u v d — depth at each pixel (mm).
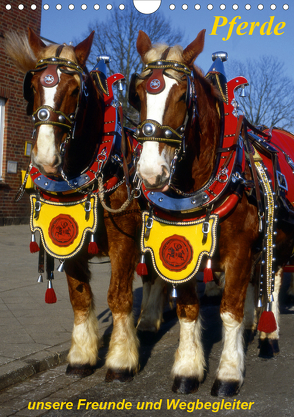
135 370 3361
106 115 3309
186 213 2938
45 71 2781
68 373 3375
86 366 3387
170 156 2500
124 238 3266
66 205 3193
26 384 3232
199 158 2852
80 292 3430
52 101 2707
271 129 4348
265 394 3031
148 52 2682
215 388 3008
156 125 2436
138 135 2494
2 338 3893
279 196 3389
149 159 2420
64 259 3213
